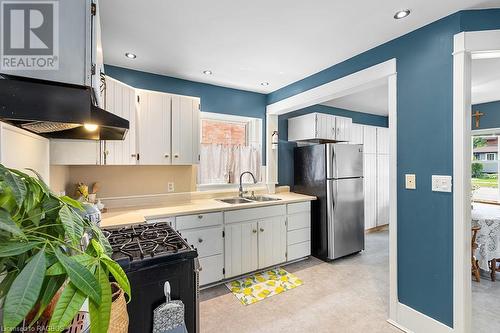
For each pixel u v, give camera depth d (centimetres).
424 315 177
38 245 53
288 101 316
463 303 158
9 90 76
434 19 172
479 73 268
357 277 271
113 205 255
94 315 52
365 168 452
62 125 102
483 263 263
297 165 362
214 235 247
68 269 50
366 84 225
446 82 167
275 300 225
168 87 285
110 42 207
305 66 257
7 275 55
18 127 99
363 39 201
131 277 109
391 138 198
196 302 125
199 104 276
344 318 199
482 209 313
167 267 117
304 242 315
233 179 333
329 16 171
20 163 102
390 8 162
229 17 173
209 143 319
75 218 65
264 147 358
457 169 160
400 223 192
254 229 273
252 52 226
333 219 312
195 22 179
